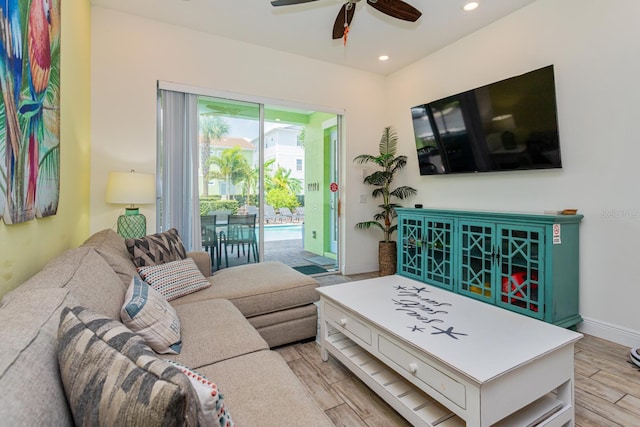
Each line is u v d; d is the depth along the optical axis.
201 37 3.38
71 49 2.22
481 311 1.78
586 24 2.52
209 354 1.35
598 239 2.49
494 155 3.11
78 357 0.66
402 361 1.50
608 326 2.43
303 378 1.95
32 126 1.40
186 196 3.39
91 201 2.94
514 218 2.65
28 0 1.35
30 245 1.46
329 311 2.10
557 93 2.71
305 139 5.89
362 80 4.46
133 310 1.30
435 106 3.62
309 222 5.93
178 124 3.33
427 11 3.00
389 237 4.43
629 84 2.30
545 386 1.35
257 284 2.31
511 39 3.04
